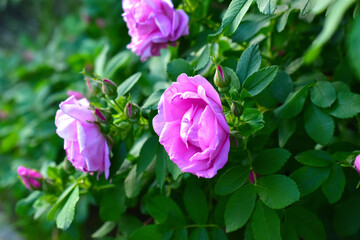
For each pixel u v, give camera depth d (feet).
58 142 2.30
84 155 1.31
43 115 2.52
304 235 1.38
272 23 1.56
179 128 1.19
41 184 1.65
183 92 1.17
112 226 1.74
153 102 1.37
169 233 1.48
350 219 1.53
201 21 1.65
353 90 1.62
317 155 1.36
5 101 2.97
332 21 0.85
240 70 1.31
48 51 3.20
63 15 4.00
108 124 1.34
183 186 1.67
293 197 1.21
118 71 2.14
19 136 2.58
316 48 0.87
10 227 2.72
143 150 1.43
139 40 1.48
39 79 2.86
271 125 1.43
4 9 4.39
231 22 1.26
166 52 1.79
